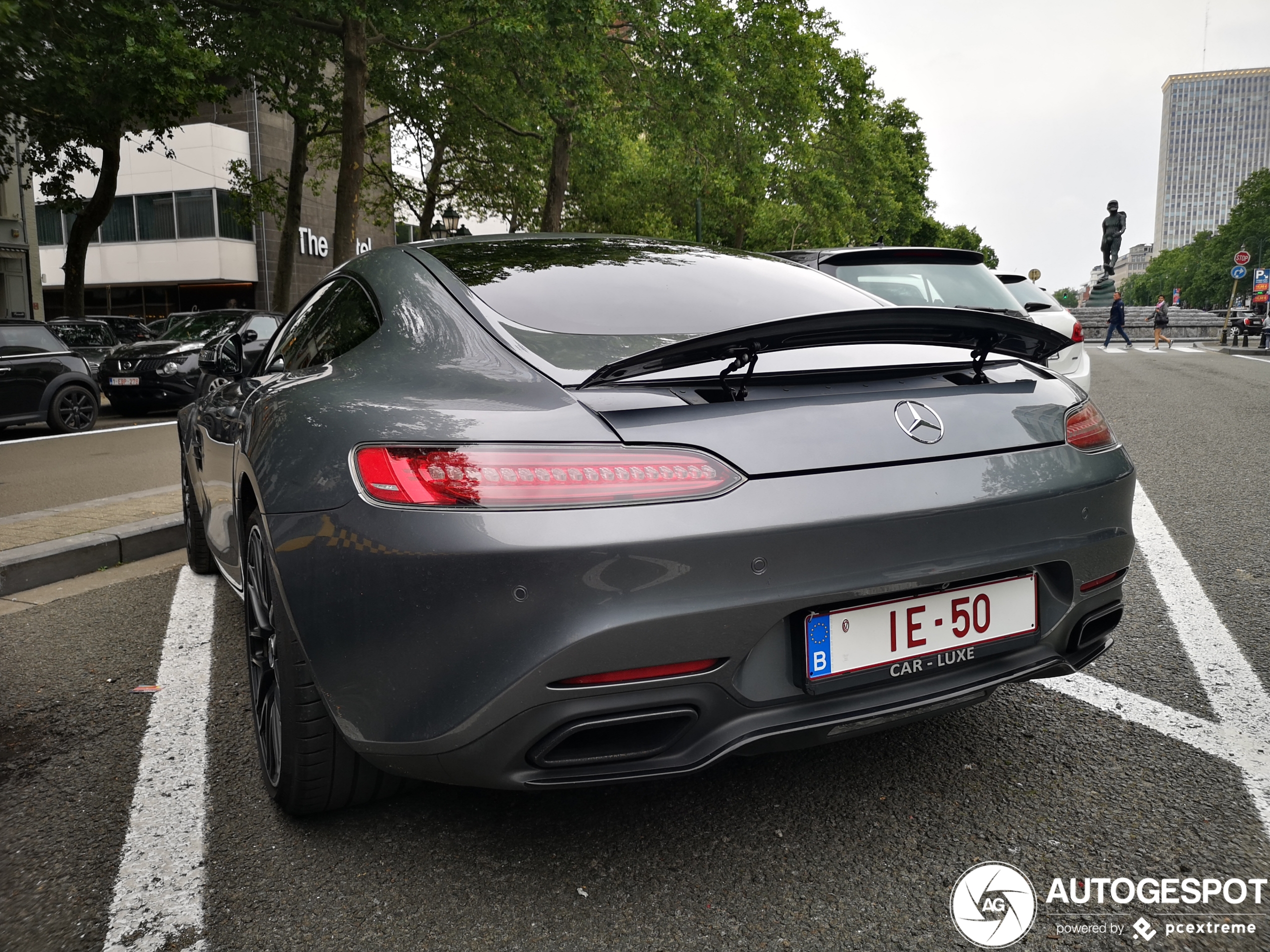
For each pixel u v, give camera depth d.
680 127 21.47
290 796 2.13
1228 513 5.08
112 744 2.71
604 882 1.94
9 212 24.47
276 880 1.98
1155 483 5.97
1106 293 43.19
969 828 2.10
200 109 37.38
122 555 4.96
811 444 1.79
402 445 1.73
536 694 1.63
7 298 24.52
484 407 1.77
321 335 2.69
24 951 1.77
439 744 1.72
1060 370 8.01
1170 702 2.73
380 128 26.39
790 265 2.99
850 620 1.84
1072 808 2.16
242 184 25.08
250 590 2.50
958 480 1.89
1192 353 23.09
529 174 24.66
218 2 15.84
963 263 6.93
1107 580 2.16
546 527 1.62
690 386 1.84
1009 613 2.02
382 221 30.41
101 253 39.16
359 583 1.75
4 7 13.20
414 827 2.18
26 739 2.77
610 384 1.81
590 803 2.27
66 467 8.91
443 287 2.32
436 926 1.81
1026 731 2.57
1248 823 2.07
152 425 13.09
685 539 1.65
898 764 2.41
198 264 37.53
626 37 20.56
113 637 3.71
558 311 2.22
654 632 1.64
